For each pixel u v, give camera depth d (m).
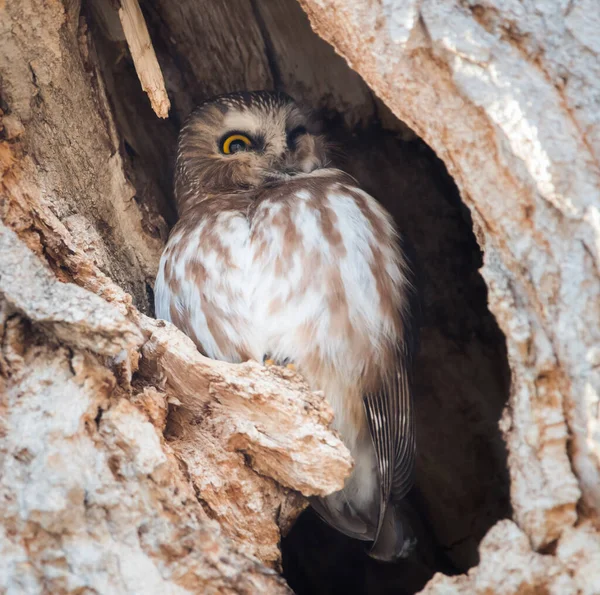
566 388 4.39
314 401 5.24
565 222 4.43
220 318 6.50
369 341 6.39
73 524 4.29
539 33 4.54
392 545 7.03
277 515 5.34
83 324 4.61
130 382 4.93
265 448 5.09
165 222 7.87
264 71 8.48
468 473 8.22
